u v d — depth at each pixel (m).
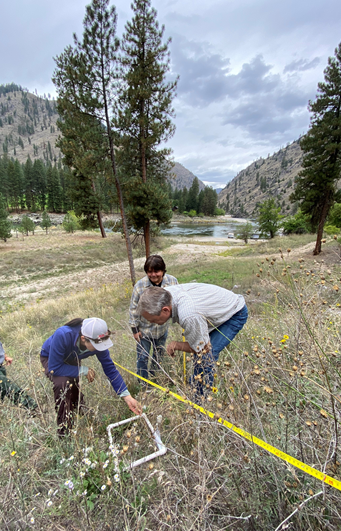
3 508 1.24
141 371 2.76
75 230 41.53
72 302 9.89
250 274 10.17
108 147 9.92
